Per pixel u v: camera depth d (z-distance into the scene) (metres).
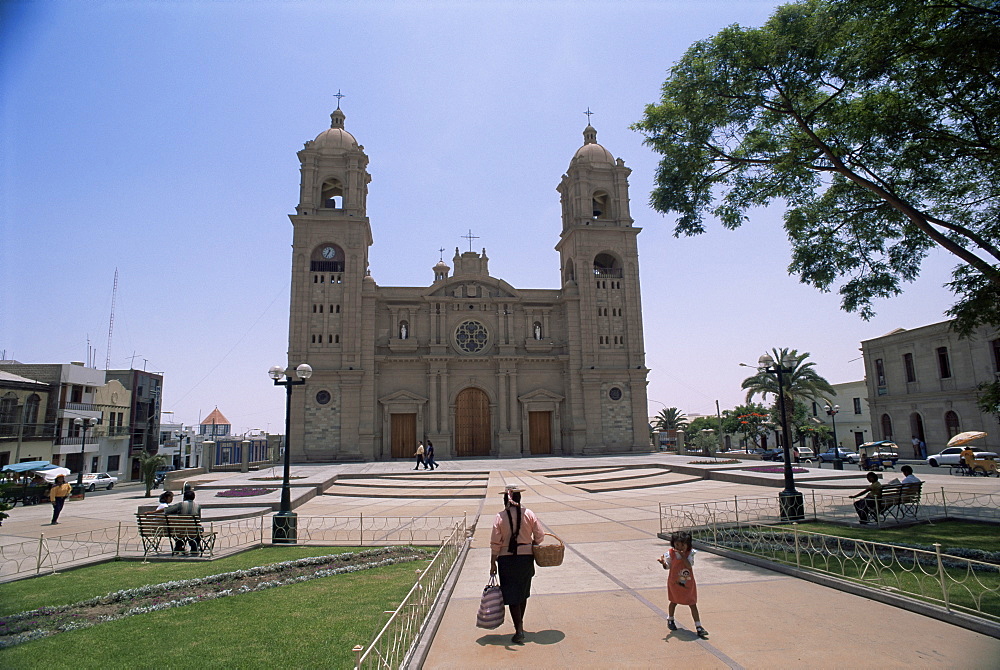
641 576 10.59
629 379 50.81
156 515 14.03
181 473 34.44
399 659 6.60
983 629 7.14
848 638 7.15
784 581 9.98
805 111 17.00
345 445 46.03
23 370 50.31
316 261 48.75
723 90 16.77
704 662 6.54
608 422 49.94
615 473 33.97
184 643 7.67
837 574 9.89
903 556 11.33
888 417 52.00
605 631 7.65
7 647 7.66
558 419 50.59
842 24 14.22
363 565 12.25
